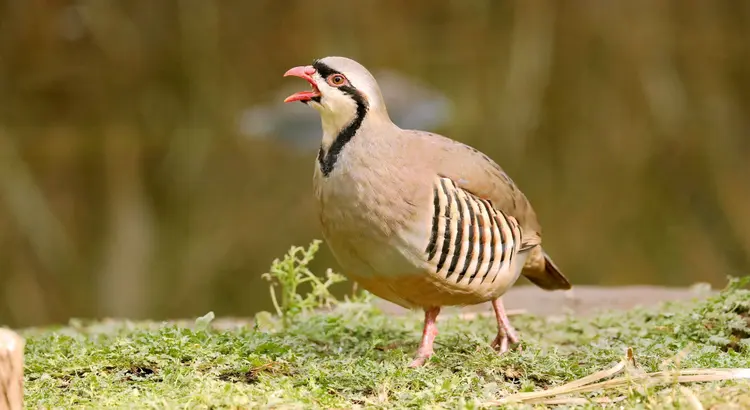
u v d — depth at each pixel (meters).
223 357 5.73
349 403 5.11
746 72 17.30
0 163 15.00
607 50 17.42
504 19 18.11
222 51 17.41
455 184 6.00
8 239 14.32
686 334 6.56
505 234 6.20
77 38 16.84
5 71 16.42
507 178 6.50
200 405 4.88
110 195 14.99
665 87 16.72
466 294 6.15
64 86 16.59
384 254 5.94
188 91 16.86
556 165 15.52
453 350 6.44
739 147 16.12
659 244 14.16
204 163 15.41
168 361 5.73
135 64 16.94
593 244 13.98
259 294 13.02
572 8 17.92
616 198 14.86
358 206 5.88
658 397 4.89
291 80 17.30
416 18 18.27
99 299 13.44
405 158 5.92
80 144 15.80
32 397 5.16
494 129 15.90
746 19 17.78
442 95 16.56
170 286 13.40
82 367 5.65
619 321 7.32
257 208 14.45
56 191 14.98
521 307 8.68
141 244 14.05
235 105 16.80
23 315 13.46
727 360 5.56
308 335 6.79
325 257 13.21
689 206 15.00
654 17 17.72
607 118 16.42
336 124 6.01
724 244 14.38
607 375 5.29
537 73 16.97
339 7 17.92
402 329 7.22
